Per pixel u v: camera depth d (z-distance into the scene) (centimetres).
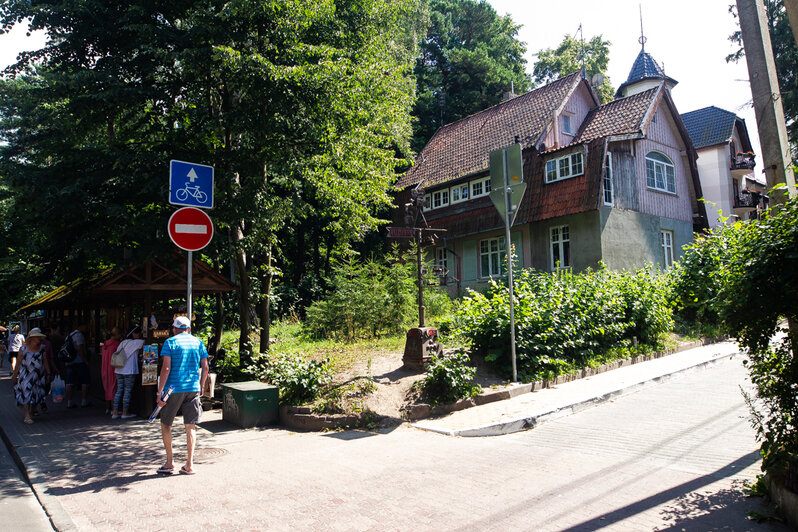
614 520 443
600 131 2300
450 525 447
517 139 2381
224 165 1127
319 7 1095
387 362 1090
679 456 605
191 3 1111
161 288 1020
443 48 3797
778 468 452
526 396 942
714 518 436
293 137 1120
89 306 1369
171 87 1128
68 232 1055
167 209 1035
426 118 3666
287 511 489
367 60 1281
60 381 1088
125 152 1037
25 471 654
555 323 1096
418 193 1083
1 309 2402
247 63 980
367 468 619
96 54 1137
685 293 1553
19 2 1011
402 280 1647
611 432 725
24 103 1138
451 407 882
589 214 2058
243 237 1161
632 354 1255
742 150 3256
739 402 837
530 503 489
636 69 3269
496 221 2391
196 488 561
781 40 2292
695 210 2552
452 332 1191
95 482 591
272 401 898
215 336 1351
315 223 2888
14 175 967
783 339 475
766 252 441
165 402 618
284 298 2561
